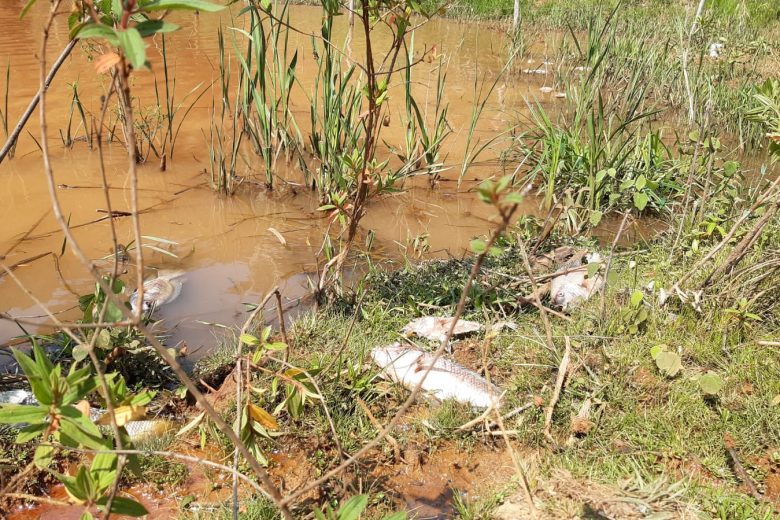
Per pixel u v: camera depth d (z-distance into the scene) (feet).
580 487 9.27
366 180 13.20
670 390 11.33
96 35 4.76
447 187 21.74
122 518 9.09
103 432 10.05
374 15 11.98
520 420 10.73
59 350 12.53
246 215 19.34
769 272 13.17
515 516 9.01
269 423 8.61
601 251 16.88
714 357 12.20
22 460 9.75
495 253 6.05
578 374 11.69
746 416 10.77
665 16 42.91
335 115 19.07
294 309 14.70
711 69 29.43
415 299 14.66
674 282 14.39
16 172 20.98
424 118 27.02
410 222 19.36
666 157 23.16
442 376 11.55
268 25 35.78
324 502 9.39
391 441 10.41
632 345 12.42
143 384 11.70
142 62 4.54
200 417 9.45
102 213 18.78
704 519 8.79
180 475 9.82
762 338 12.64
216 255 17.10
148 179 21.18
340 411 11.06
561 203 19.16
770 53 29.45
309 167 22.50
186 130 24.80
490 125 26.91
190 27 40.32
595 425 10.56
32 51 32.86
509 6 50.85
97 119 24.88
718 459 10.08
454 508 9.49
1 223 17.80
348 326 13.43
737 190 18.70
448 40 42.55
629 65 31.71
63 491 9.61
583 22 46.03
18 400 10.78
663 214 19.72
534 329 12.73
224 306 14.75
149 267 16.21
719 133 25.49
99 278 5.41
